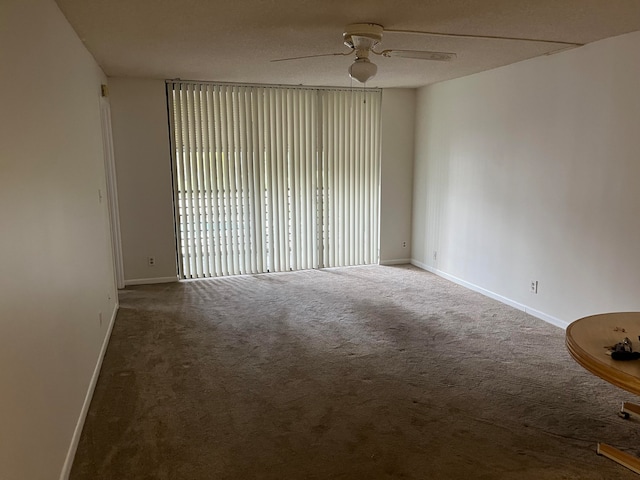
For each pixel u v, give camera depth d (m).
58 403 2.19
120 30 3.25
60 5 2.67
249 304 4.88
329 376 3.28
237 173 5.80
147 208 5.54
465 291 5.37
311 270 6.32
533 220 4.45
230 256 5.97
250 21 3.09
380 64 4.58
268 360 3.54
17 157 1.78
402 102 6.40
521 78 4.48
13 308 1.65
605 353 2.04
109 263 4.34
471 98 5.24
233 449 2.45
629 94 3.46
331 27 3.23
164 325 4.28
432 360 3.54
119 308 4.76
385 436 2.57
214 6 2.77
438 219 6.04
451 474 2.25
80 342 2.77
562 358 3.56
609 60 3.59
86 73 3.67
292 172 6.04
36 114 2.10
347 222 6.46
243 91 5.67
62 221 2.49
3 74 1.67
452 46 3.82
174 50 3.90
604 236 3.74
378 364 3.47
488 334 4.05
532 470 2.28
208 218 5.79
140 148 5.41
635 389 1.81
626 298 3.60
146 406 2.89
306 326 4.25
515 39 3.59
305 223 6.23
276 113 5.85
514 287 4.75
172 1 2.66
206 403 2.92
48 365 2.06
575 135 3.93
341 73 4.99
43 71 2.27
